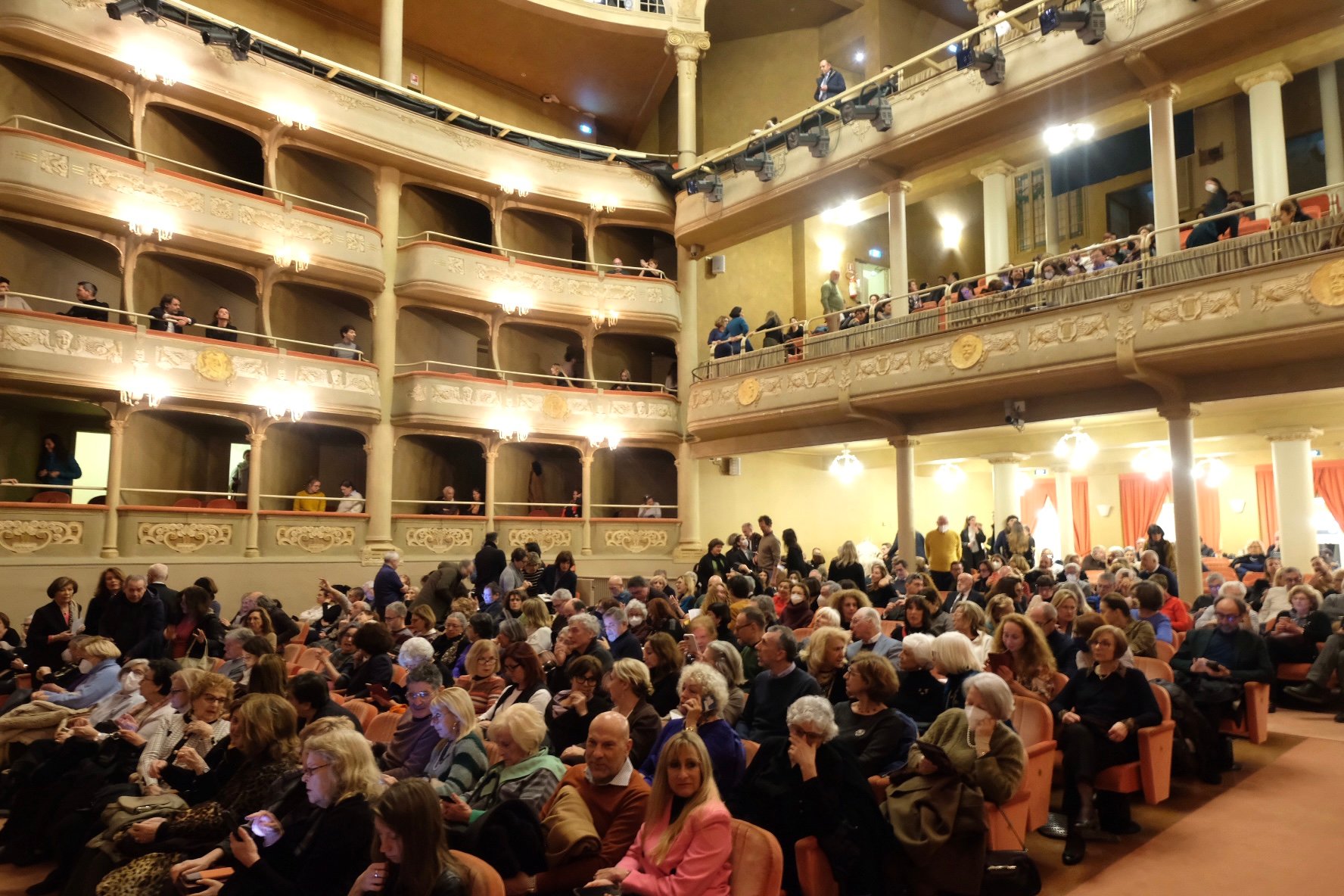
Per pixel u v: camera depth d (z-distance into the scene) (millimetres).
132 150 13766
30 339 12438
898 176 14875
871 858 4031
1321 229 9750
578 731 5387
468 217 19453
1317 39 11875
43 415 14516
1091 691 5641
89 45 12953
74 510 12812
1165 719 5785
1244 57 10969
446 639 8406
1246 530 17422
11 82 13242
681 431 18734
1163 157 11500
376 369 16312
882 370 13969
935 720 4793
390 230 16812
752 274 20734
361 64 18688
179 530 13766
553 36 19172
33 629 8406
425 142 16641
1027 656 6004
